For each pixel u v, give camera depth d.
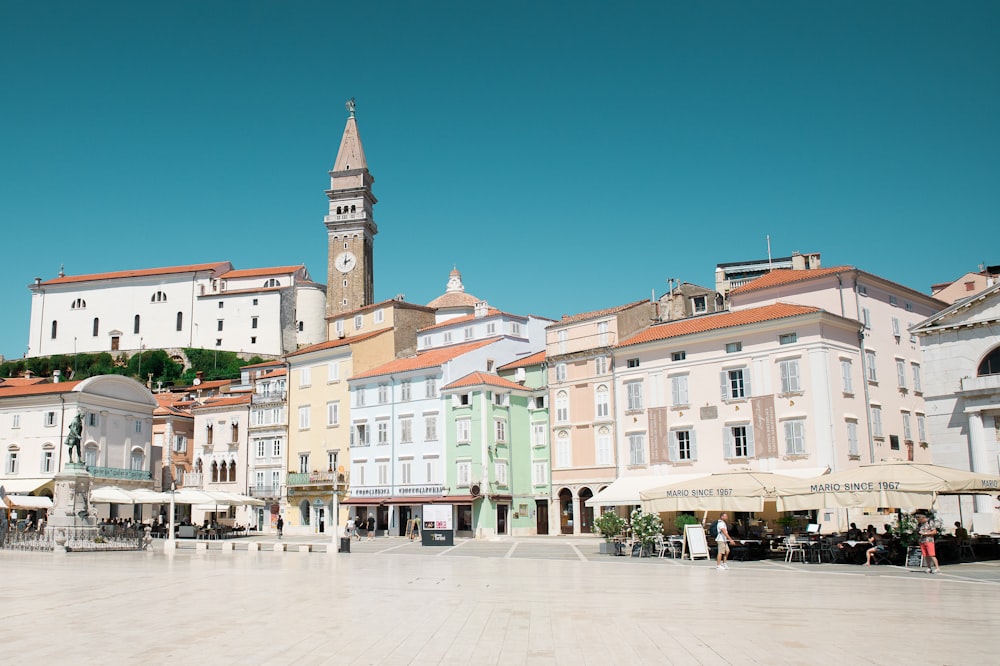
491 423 74.62
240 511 94.62
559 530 71.62
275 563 41.44
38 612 21.42
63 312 180.12
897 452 60.44
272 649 15.77
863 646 15.84
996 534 43.00
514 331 85.19
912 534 36.22
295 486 89.31
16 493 83.75
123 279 178.00
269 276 176.25
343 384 88.31
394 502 79.88
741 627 18.22
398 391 82.50
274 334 168.88
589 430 70.00
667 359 63.88
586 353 70.81
